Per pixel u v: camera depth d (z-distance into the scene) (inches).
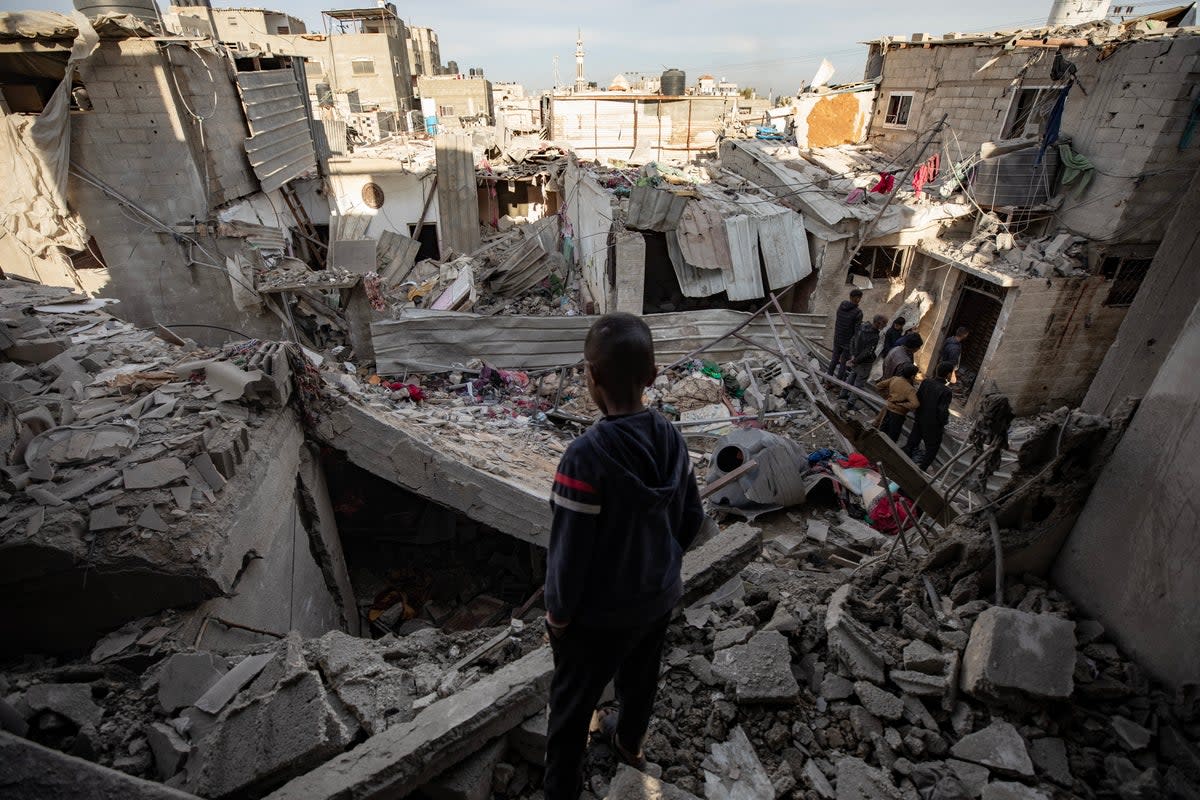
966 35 549.6
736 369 454.0
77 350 198.5
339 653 100.3
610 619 59.9
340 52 1307.8
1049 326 458.6
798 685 94.0
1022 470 105.7
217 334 454.0
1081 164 438.3
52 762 62.6
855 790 77.9
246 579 144.2
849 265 502.3
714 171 636.1
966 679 86.9
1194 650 77.9
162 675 98.3
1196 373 78.5
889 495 138.8
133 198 409.1
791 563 227.6
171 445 142.1
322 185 642.8
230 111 475.5
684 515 67.9
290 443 187.0
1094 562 95.0
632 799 76.6
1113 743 80.1
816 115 727.1
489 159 737.6
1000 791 74.7
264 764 79.4
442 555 275.0
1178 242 91.5
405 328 419.2
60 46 367.9
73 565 116.3
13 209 378.9
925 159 601.6
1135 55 399.5
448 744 78.0
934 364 548.7
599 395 57.8
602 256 494.6
